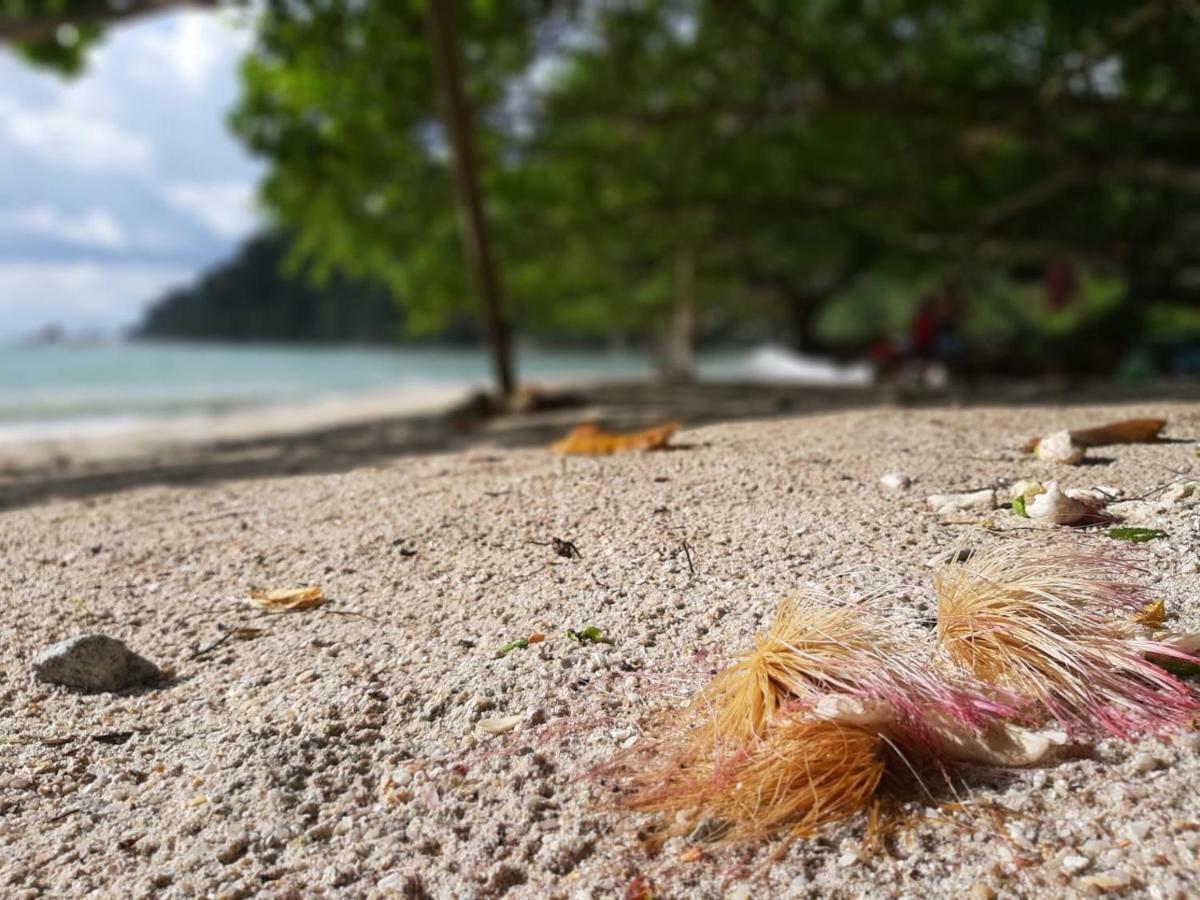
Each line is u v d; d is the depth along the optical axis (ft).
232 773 0.80
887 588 0.93
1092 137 5.65
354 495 1.46
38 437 4.51
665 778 0.74
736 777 0.72
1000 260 7.07
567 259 7.00
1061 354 6.45
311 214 5.39
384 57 4.58
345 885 0.69
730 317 14.32
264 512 1.42
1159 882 0.60
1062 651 0.77
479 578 1.08
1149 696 0.74
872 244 7.23
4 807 0.79
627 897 0.65
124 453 3.08
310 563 1.18
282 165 4.63
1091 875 0.62
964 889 0.62
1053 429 1.55
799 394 3.91
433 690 0.88
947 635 0.81
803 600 0.92
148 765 0.83
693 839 0.70
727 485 1.29
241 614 1.07
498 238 5.90
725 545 1.08
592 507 1.25
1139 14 4.31
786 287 9.40
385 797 0.77
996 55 5.34
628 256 7.63
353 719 0.85
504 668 0.89
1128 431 1.38
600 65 5.41
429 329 6.63
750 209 6.21
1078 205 6.40
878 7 5.21
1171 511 1.04
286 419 5.12
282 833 0.74
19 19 3.49
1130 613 0.84
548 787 0.75
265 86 4.56
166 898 0.69
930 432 1.58
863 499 1.19
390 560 1.16
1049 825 0.66
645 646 0.90
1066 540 0.99
